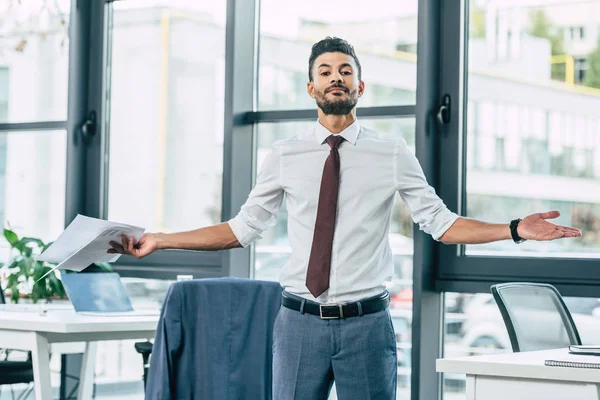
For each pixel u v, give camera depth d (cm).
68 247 284
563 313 351
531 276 417
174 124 528
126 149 546
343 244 256
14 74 577
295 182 267
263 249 495
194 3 522
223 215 489
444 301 443
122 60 550
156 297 525
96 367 537
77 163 551
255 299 329
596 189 411
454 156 438
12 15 577
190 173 520
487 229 260
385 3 461
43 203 568
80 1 551
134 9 545
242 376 327
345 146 263
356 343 252
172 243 284
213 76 513
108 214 551
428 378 435
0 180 579
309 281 253
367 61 466
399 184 264
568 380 224
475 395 238
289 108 489
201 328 323
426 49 435
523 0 430
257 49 502
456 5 439
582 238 412
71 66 547
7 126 577
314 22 482
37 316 387
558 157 420
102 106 550
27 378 428
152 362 321
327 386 259
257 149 499
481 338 434
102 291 423
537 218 254
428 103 436
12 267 521
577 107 416
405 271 450
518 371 229
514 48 432
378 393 254
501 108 434
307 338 255
